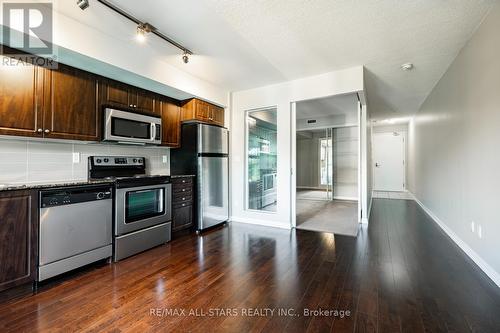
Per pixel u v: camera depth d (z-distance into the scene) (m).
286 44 2.68
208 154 3.88
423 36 2.54
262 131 4.30
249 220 4.30
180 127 3.84
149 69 2.87
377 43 2.67
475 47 2.48
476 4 2.04
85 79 2.58
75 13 2.08
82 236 2.29
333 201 6.80
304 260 2.60
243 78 3.72
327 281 2.13
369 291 1.96
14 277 1.86
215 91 4.05
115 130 2.79
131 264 2.52
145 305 1.77
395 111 6.29
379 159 8.62
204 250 2.92
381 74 3.63
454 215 3.27
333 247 3.01
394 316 1.63
